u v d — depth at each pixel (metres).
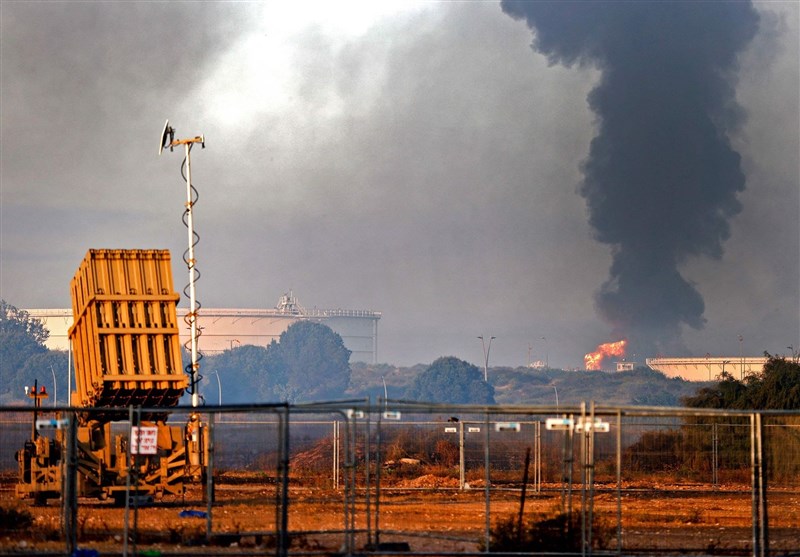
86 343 143.88
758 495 86.12
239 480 180.75
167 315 140.25
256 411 81.06
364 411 92.25
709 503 151.12
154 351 138.88
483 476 191.25
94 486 133.12
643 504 147.50
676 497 160.12
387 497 152.88
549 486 176.62
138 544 93.69
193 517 119.88
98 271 139.12
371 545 94.12
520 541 90.00
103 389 136.00
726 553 95.75
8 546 89.38
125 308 139.00
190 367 164.12
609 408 81.69
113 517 118.38
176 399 140.88
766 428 182.88
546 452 198.62
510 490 163.62
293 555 86.88
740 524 123.69
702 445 196.00
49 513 122.06
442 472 197.62
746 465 190.62
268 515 123.69
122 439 135.88
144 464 136.12
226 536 94.69
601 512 132.25
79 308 146.00
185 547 92.00
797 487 176.12
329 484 174.12
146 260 141.00
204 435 143.12
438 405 82.50
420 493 161.12
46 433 151.50
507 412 81.69
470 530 110.06
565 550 89.25
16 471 167.00
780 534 117.19
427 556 86.44
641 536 108.81
